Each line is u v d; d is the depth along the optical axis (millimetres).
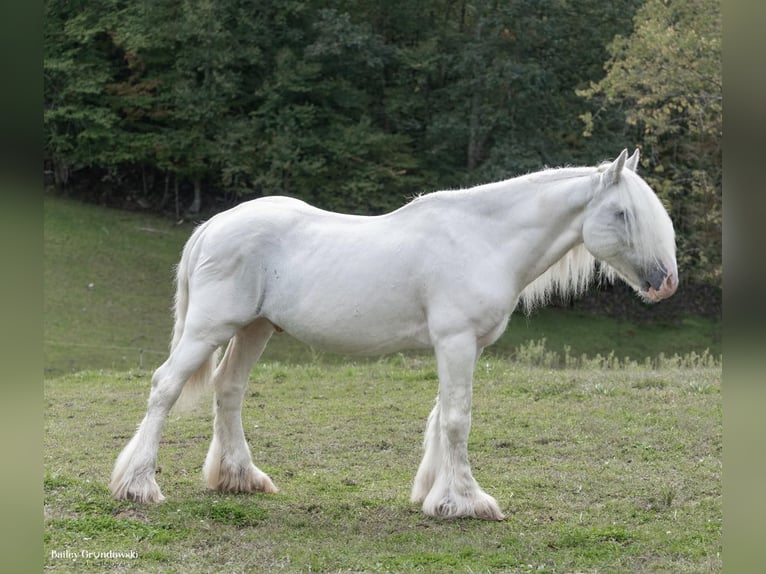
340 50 24531
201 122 26656
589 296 24188
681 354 21531
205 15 25688
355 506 5688
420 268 5426
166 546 4879
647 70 18578
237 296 5535
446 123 24094
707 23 18203
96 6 27875
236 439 5922
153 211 28312
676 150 22828
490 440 7395
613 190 5363
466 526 5320
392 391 9328
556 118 23812
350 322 5457
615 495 6043
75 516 5211
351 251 5492
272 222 5586
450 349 5379
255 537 5047
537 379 9438
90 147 27641
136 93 27859
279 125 24953
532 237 5504
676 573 4680
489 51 23688
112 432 7594
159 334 20266
